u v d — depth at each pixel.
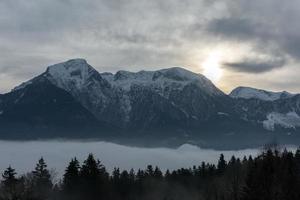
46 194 133.88
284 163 125.69
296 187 115.75
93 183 136.25
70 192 133.38
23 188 123.88
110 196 147.88
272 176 117.50
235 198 135.62
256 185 114.62
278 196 112.12
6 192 119.88
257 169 119.94
